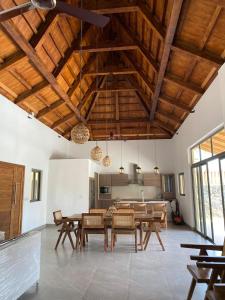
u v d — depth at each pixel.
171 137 11.32
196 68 5.39
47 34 4.96
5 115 5.97
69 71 6.84
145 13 4.73
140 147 11.42
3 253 2.47
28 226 7.21
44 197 8.60
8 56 5.05
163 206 8.03
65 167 9.00
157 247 5.61
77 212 8.73
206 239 6.49
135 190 11.27
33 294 3.13
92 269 4.10
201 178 7.09
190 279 3.65
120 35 6.87
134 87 8.61
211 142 6.07
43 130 8.51
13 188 6.30
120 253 5.10
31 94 6.43
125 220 5.23
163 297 3.05
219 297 2.00
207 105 5.66
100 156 6.42
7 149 6.04
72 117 9.38
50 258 4.73
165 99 7.53
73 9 2.53
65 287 3.36
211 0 3.66
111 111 10.47
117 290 3.26
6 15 2.50
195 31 4.41
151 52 5.91
